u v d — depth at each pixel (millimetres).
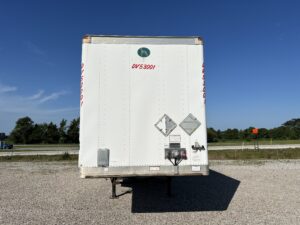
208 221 5770
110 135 5566
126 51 5754
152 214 6348
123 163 5531
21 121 70688
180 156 5605
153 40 5828
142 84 5719
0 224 5691
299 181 10422
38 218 6090
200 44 5895
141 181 9789
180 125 5691
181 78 5797
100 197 8039
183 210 6652
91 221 5855
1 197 8117
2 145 40875
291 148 29500
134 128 5617
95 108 5594
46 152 30828
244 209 6660
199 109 5762
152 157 5590
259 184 9859
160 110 5699
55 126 69875
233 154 23328
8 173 13211
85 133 5520
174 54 5832
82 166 5457
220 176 11773
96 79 5652
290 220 5773
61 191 8898
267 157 21375
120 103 5645
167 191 8438
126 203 7355
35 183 10367
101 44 5730
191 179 11078
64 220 5938
